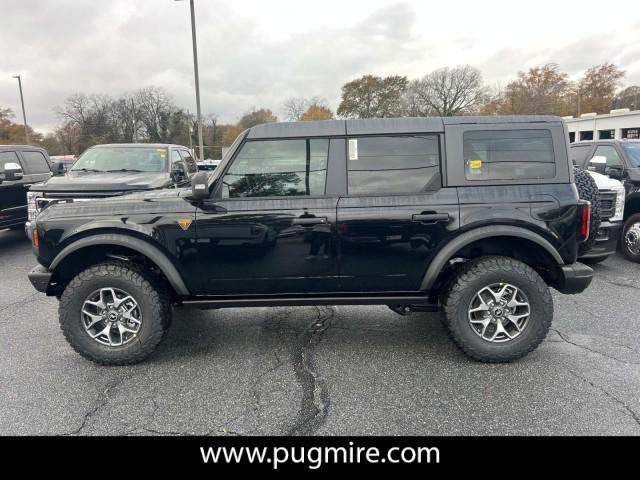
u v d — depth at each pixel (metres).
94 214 3.26
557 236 3.16
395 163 3.21
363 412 2.72
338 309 4.60
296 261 3.24
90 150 7.45
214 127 56.56
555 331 3.88
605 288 5.10
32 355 3.56
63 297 3.23
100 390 3.01
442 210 3.15
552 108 54.31
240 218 3.18
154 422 2.65
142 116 58.03
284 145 3.21
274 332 4.00
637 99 60.91
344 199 3.19
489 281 3.19
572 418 2.61
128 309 3.32
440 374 3.17
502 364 3.29
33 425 2.62
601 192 5.61
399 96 59.22
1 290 5.43
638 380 3.03
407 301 3.33
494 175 3.19
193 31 17.39
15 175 7.00
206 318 4.37
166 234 3.20
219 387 3.03
